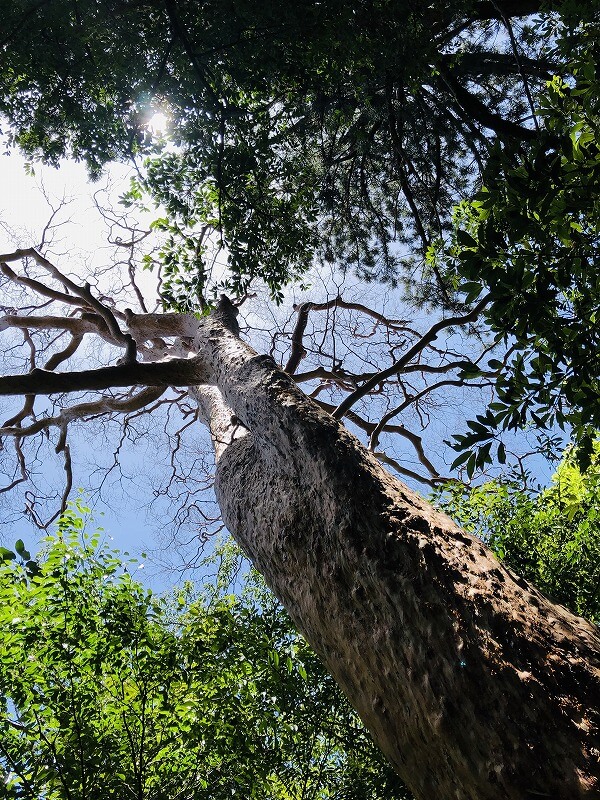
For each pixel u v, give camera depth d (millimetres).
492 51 7121
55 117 4438
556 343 2686
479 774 2373
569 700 2404
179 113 4207
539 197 2580
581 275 2764
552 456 4645
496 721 2412
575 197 2623
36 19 3734
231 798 4293
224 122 4180
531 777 2256
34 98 4355
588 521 5250
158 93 4133
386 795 4512
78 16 3740
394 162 7402
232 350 5473
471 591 2828
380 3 4461
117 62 4016
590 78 2816
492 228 2611
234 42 3965
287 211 5137
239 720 4348
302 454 3830
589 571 5281
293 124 5828
